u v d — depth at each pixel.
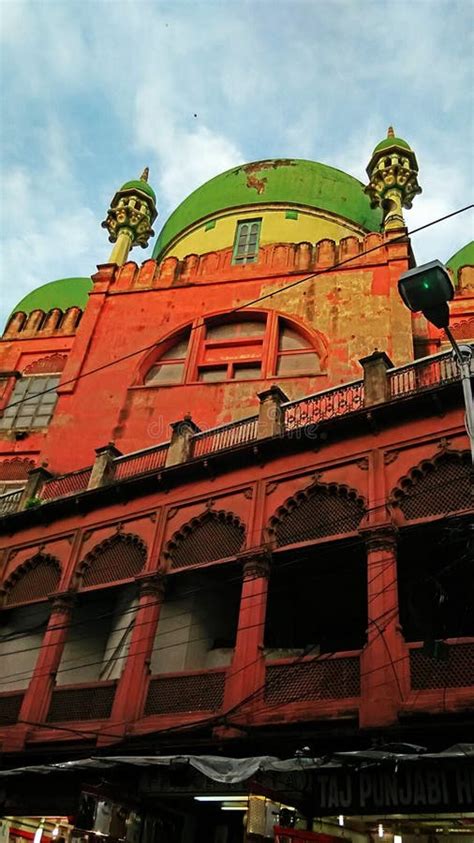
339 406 15.18
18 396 26.42
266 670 12.42
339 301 22.25
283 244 24.97
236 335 23.05
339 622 16.73
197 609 15.48
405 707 10.61
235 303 23.53
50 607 17.92
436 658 10.57
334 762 9.97
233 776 10.12
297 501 14.12
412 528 12.48
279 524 14.16
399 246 22.86
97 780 13.14
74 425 21.77
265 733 11.59
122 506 16.88
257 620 12.97
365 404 14.62
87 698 14.34
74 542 17.05
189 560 14.94
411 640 14.33
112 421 21.48
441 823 10.19
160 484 16.31
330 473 14.03
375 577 12.10
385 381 14.77
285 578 15.40
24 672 16.69
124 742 12.86
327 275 23.09
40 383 26.70
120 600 16.06
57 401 23.19
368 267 22.77
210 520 15.20
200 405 20.95
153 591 14.78
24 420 25.42
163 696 13.40
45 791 13.91
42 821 13.83
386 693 10.85
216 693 12.84
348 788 10.68
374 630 11.62
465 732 10.12
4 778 14.41
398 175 25.66
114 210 29.20
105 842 11.53
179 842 12.80
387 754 9.49
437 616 14.55
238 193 29.41
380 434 13.87
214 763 10.71
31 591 17.16
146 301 24.78
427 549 13.56
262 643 12.82
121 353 23.47
